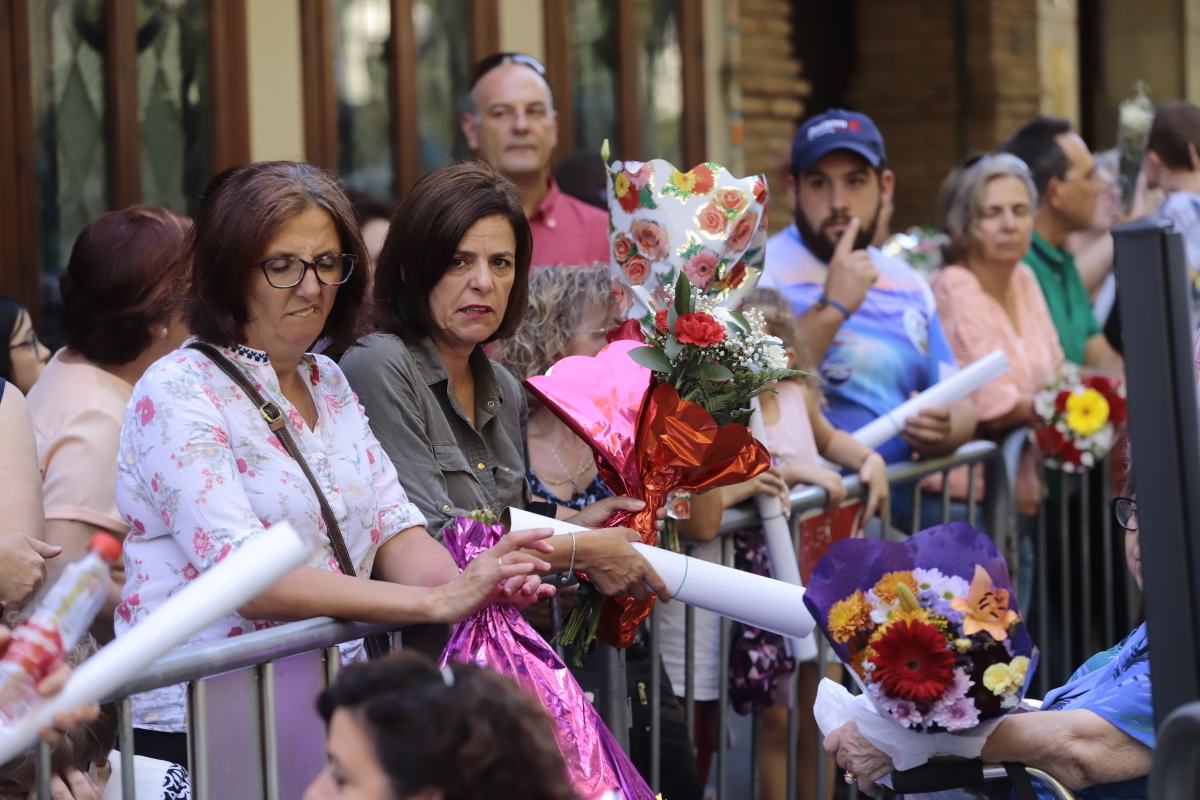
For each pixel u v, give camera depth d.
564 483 9.91
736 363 8.54
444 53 19.78
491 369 8.77
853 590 7.25
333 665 7.13
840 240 13.45
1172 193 17.11
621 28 22.19
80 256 9.30
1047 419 14.10
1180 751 5.38
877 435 12.29
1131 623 14.69
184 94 16.94
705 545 10.38
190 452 6.84
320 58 18.23
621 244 9.07
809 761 11.83
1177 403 5.79
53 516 8.84
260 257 7.04
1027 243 14.72
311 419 7.49
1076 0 31.23
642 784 7.61
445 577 7.49
